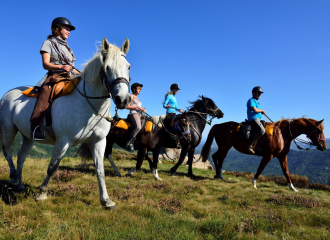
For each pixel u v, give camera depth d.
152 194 5.20
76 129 3.53
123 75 3.18
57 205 3.79
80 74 3.78
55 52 3.91
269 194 6.29
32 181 5.38
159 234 2.76
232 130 8.34
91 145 3.91
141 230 2.84
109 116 3.93
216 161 8.92
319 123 7.58
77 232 2.61
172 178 7.73
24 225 2.87
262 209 4.60
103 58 3.37
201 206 4.56
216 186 6.88
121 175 7.65
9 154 4.40
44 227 2.87
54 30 4.04
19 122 3.94
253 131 7.75
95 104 3.53
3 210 3.29
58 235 2.49
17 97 4.14
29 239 2.49
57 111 3.56
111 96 3.51
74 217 3.29
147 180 6.98
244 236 2.96
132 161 12.00
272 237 3.06
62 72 3.99
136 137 7.21
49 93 3.69
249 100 7.85
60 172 6.32
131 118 7.04
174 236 2.73
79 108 3.52
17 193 4.16
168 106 8.25
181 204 4.46
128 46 3.54
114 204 3.83
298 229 3.48
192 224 3.28
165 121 7.61
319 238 3.17
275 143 7.52
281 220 3.95
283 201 5.36
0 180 4.93
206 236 2.92
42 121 3.65
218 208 4.56
